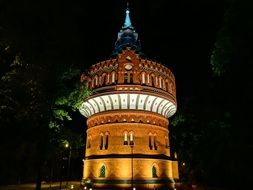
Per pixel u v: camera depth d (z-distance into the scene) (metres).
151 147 45.59
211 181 25.25
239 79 16.25
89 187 42.44
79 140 30.62
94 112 49.41
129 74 46.38
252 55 15.16
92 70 49.09
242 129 15.84
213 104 20.66
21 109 23.78
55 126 28.00
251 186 17.47
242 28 15.13
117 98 45.75
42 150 25.92
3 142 24.72
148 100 46.38
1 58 23.66
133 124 45.19
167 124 51.41
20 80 23.12
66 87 28.25
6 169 27.36
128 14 63.09
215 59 17.55
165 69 50.22
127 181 41.56
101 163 44.16
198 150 24.92
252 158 15.67
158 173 44.38
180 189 46.88
